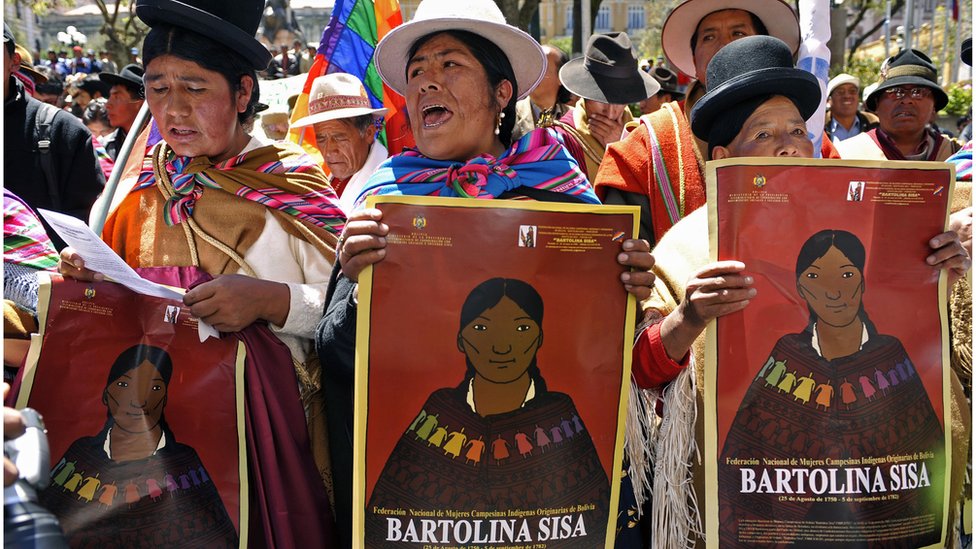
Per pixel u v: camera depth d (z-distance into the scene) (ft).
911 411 6.91
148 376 7.15
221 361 7.29
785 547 6.78
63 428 7.00
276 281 7.78
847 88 22.62
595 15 43.88
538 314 6.69
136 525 7.02
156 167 8.08
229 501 7.18
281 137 18.93
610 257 6.74
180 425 7.17
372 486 6.61
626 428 7.45
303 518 7.48
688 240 7.61
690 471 7.23
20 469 6.03
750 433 6.79
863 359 6.83
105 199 8.28
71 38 59.36
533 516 6.73
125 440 7.07
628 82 13.79
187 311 7.23
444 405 6.65
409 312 6.60
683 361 7.19
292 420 7.58
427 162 7.68
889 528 6.89
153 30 7.70
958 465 7.55
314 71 14.80
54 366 7.01
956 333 8.33
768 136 7.54
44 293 7.02
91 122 22.27
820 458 6.80
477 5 7.62
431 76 7.50
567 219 6.66
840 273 6.80
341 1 14.61
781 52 7.76
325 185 8.21
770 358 6.80
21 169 12.62
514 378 6.70
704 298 6.67
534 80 8.11
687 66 11.74
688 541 7.18
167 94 7.62
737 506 6.77
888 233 6.84
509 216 6.62
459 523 6.67
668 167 10.09
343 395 7.54
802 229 6.78
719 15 10.87
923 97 15.49
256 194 7.91
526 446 6.71
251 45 7.74
